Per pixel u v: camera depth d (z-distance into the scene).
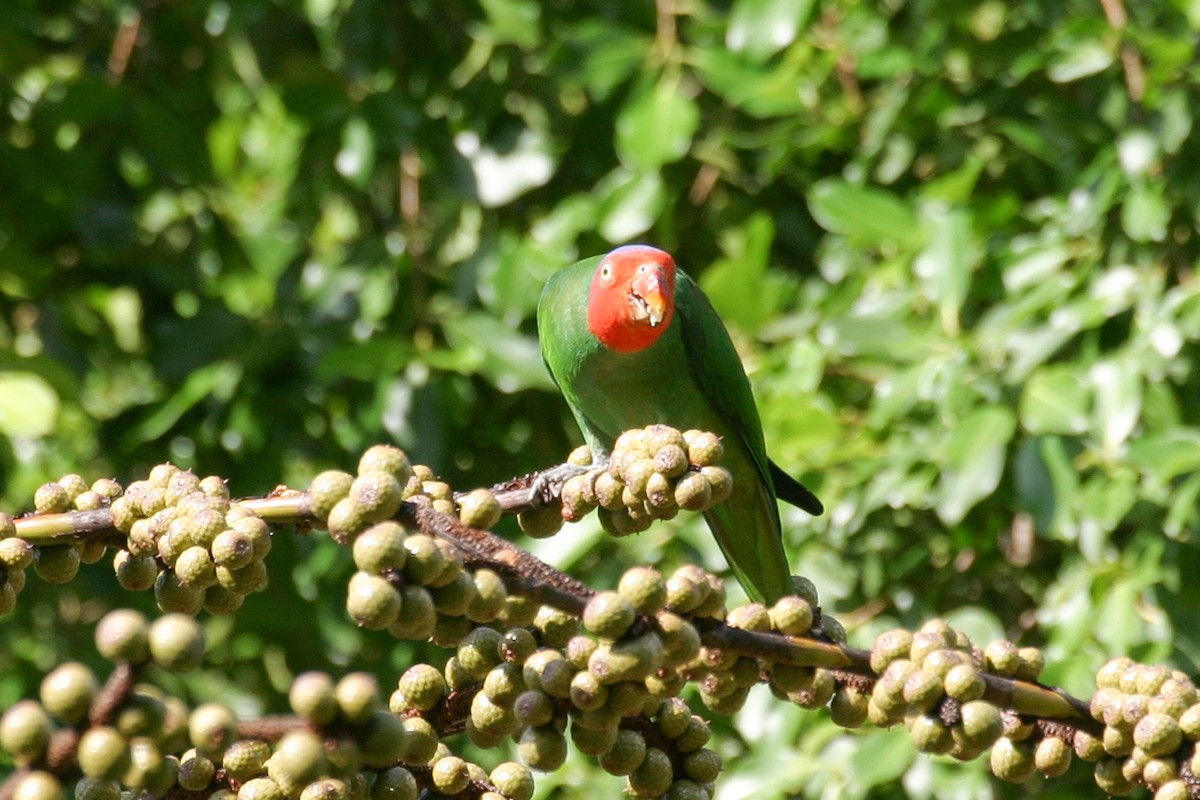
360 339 10.93
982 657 3.88
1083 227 9.96
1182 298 9.36
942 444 9.16
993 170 11.11
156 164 12.11
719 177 11.80
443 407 10.51
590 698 3.45
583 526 9.45
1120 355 9.43
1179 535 9.05
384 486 3.47
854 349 9.79
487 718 3.70
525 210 11.98
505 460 11.48
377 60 11.68
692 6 11.32
